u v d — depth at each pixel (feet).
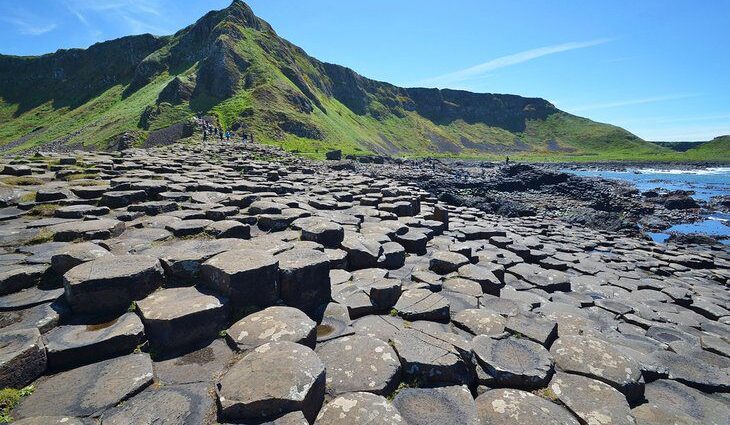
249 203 33.19
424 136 566.36
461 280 22.98
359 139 357.82
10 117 441.68
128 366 11.46
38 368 10.88
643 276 39.01
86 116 342.64
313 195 42.91
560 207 113.29
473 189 121.29
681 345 20.74
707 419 14.35
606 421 12.13
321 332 15.52
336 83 532.73
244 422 9.61
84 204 27.99
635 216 109.09
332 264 21.81
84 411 9.85
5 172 36.09
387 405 11.21
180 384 11.09
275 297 15.57
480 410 12.32
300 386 10.36
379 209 38.37
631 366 14.97
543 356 14.99
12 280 14.51
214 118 234.99
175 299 14.02
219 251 17.39
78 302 13.23
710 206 128.47
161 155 72.33
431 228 35.63
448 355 13.82
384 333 15.90
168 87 285.84
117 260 15.19
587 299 27.63
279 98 289.74
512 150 613.52
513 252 36.06
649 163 401.90
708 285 37.88
